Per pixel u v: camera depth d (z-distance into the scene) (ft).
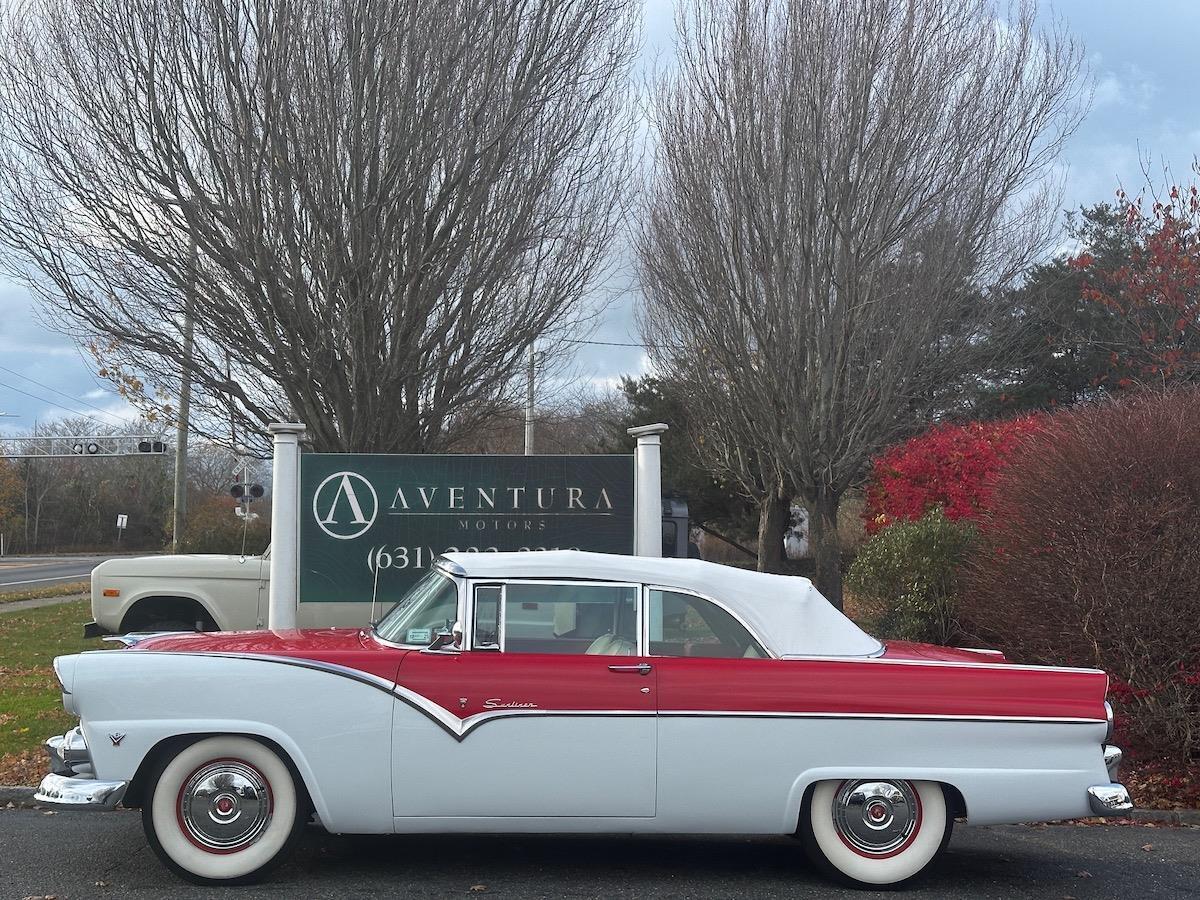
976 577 33.88
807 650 19.72
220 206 38.65
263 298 39.01
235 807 18.78
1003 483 32.78
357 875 19.57
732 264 52.75
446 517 33.12
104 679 18.56
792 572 83.76
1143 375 60.80
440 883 19.22
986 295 59.62
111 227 39.09
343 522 32.76
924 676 19.43
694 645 19.58
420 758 18.75
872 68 50.24
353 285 39.86
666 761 18.92
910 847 19.43
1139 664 28.35
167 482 247.91
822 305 51.03
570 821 18.93
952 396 60.90
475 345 43.70
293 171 38.34
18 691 36.52
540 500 33.47
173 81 38.27
